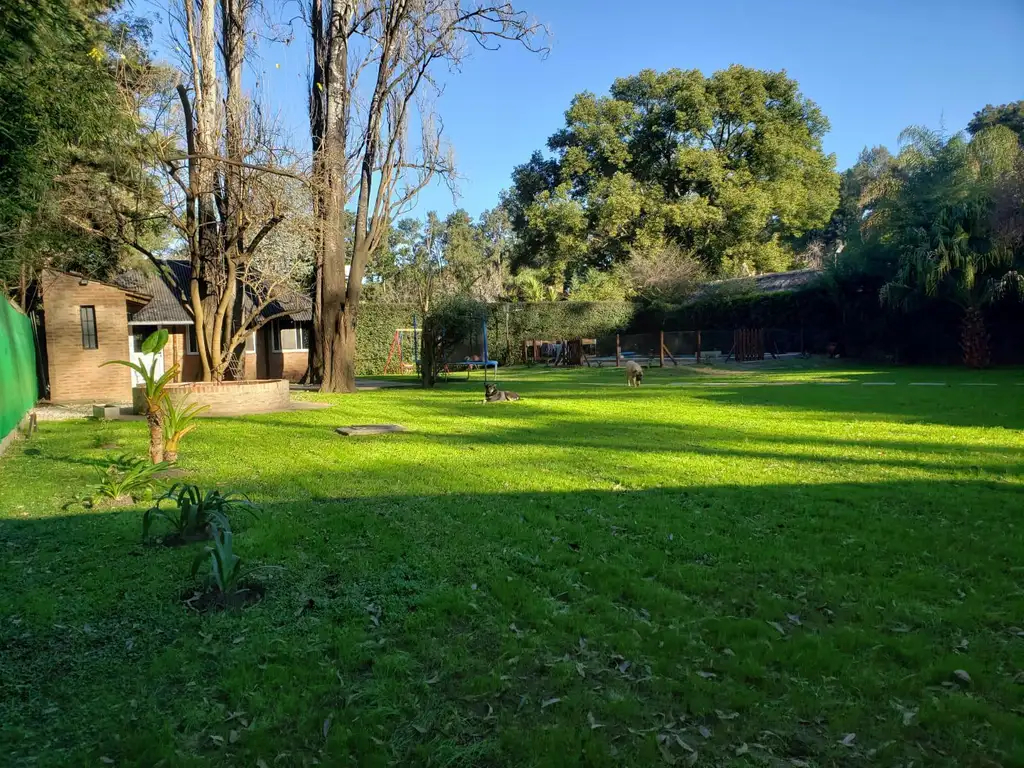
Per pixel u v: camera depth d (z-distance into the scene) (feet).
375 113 61.00
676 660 10.12
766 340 114.11
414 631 11.09
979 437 29.99
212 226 51.57
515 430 34.83
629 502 19.12
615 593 12.66
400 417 41.65
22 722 8.67
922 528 16.31
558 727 8.45
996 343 81.97
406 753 8.09
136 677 9.80
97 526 17.04
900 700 9.07
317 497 20.24
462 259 170.71
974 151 80.23
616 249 145.48
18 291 55.93
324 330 61.98
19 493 20.90
